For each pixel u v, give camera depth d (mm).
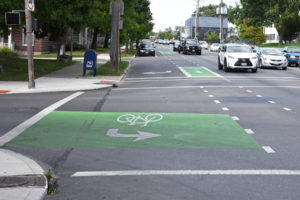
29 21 16625
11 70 23703
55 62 30922
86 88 17438
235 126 9953
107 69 25688
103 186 5746
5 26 22844
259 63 32594
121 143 8203
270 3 73125
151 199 5250
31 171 6164
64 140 8453
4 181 5699
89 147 7902
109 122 10328
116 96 15578
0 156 7012
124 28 39219
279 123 10375
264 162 6926
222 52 28906
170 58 45906
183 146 7980
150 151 7602
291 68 33812
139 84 20406
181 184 5812
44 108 12406
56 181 5945
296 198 5293
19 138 8609
